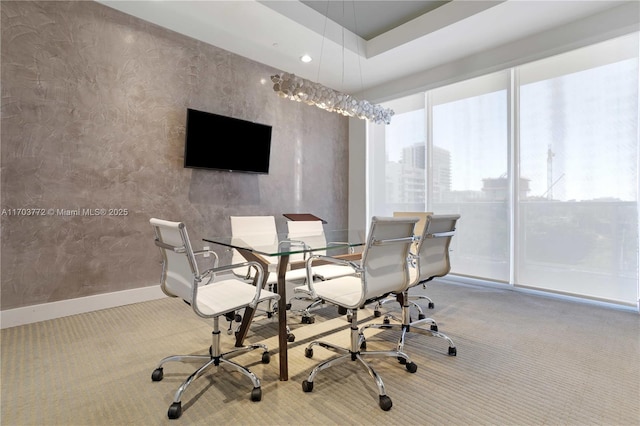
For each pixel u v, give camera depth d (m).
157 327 2.60
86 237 2.96
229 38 3.66
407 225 1.79
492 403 1.60
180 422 1.45
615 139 3.16
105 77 3.05
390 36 3.89
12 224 2.59
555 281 3.54
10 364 1.97
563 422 1.45
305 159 4.92
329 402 1.61
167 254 1.81
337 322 2.75
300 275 2.65
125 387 1.73
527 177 3.72
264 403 1.60
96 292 3.02
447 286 4.02
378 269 1.72
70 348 2.20
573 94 3.40
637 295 3.06
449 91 4.39
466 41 3.71
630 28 2.98
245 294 1.84
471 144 4.18
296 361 2.04
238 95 4.07
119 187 3.14
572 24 3.30
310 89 2.72
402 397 1.65
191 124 3.54
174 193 3.52
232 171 3.99
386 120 3.52
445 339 2.23
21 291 2.64
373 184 5.39
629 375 1.86
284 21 3.33
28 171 2.66
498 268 3.96
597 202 3.28
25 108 2.63
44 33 2.71
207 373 1.88
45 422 1.45
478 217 4.12
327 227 5.27
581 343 2.31
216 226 3.87
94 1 2.97
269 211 4.44
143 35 3.28
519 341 2.34
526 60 3.62
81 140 2.92
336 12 3.64
